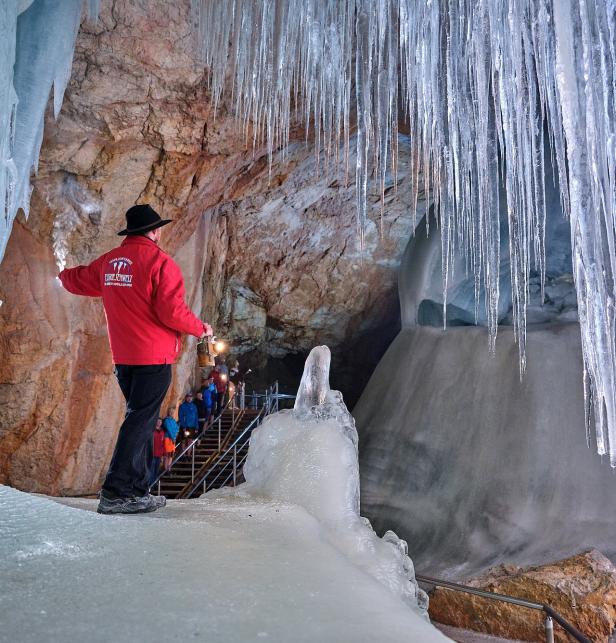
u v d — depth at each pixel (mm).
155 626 1681
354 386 19844
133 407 3160
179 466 12922
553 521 9203
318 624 1730
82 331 9086
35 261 8391
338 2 7605
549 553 8781
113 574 2080
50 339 8641
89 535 2486
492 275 7180
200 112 8039
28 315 8438
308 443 3855
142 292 3158
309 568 2273
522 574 8383
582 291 4777
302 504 3504
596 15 4656
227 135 8664
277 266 17344
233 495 3822
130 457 3121
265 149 10000
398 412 12516
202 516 3080
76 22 6266
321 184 14883
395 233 16938
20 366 8508
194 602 1858
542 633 7957
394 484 11336
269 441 4062
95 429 9516
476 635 8297
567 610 7930
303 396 4188
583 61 4605
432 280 13445
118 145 7949
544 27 5199
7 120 4977
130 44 7211
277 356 20438
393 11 7738
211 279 16094
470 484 10312
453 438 11086
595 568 8164
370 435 12680
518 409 10617
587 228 4566
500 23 5652
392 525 10633
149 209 3367
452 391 11750
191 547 2434
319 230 16641
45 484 9062
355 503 3672
